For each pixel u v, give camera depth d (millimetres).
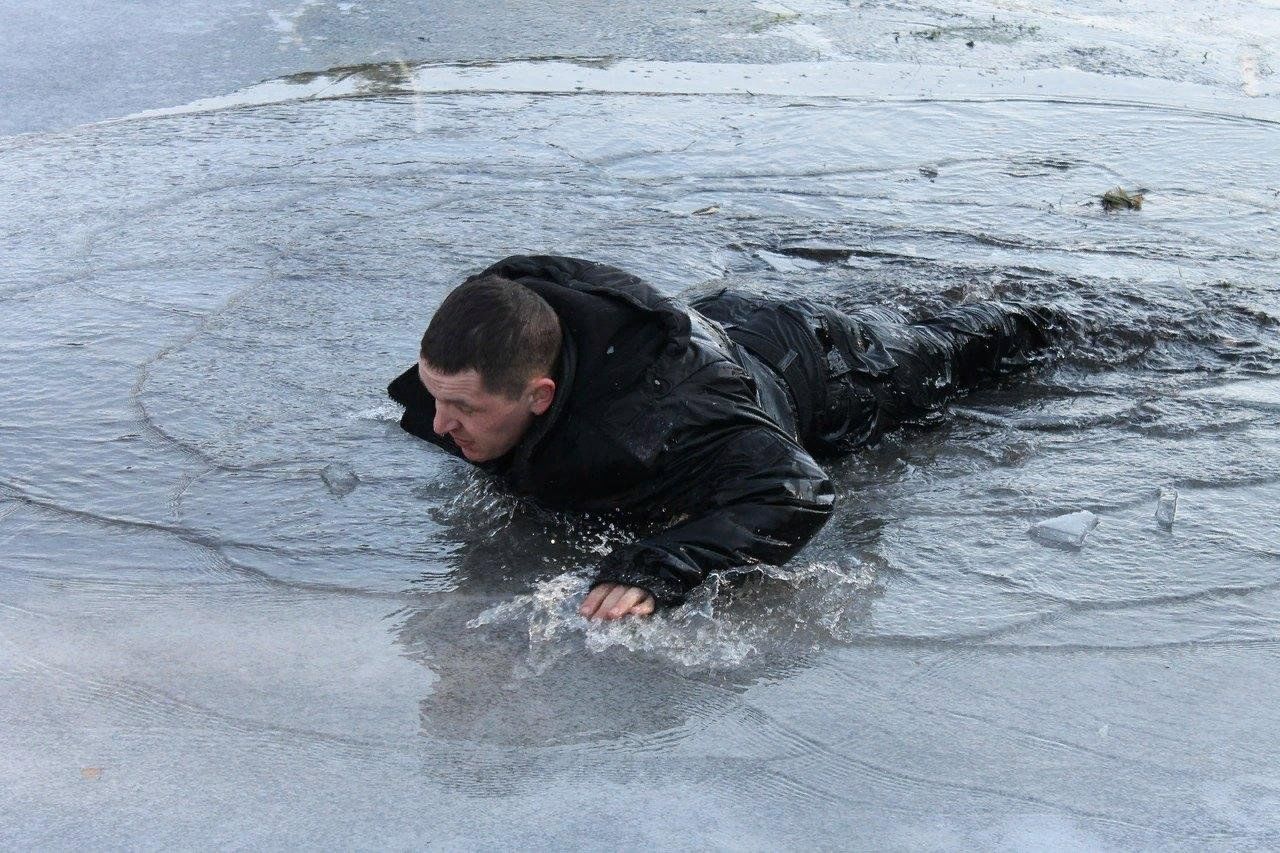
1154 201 12000
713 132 13852
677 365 5754
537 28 18484
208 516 6484
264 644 5398
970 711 5000
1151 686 5172
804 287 9328
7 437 7285
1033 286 9281
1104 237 11023
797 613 5668
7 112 14398
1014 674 5250
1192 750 4770
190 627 5527
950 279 9523
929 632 5543
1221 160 13148
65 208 11266
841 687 5148
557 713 4961
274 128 13812
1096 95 15430
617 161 12859
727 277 9734
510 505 6574
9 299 9273
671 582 5547
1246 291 9609
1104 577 6012
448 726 4867
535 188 11945
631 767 4641
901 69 16531
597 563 6062
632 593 5523
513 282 5645
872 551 6215
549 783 4547
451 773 4594
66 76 15805
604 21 18922
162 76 15953
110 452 7133
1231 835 4320
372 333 8695
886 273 9758
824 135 13781
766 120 14266
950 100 15133
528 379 5555
